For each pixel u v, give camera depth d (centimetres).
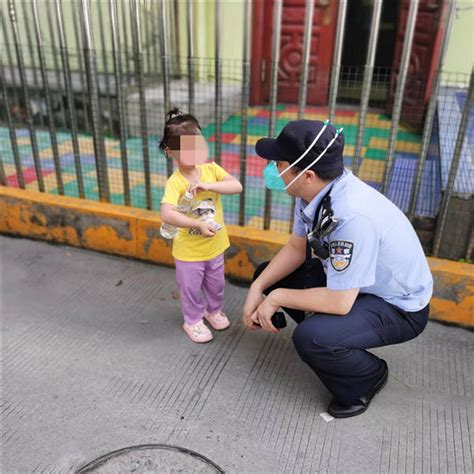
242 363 259
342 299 201
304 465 204
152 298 312
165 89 316
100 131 350
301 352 215
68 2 608
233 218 391
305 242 235
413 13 259
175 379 247
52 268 342
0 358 258
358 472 202
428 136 283
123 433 217
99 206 355
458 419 227
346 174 204
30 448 209
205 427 221
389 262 204
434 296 285
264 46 689
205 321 289
